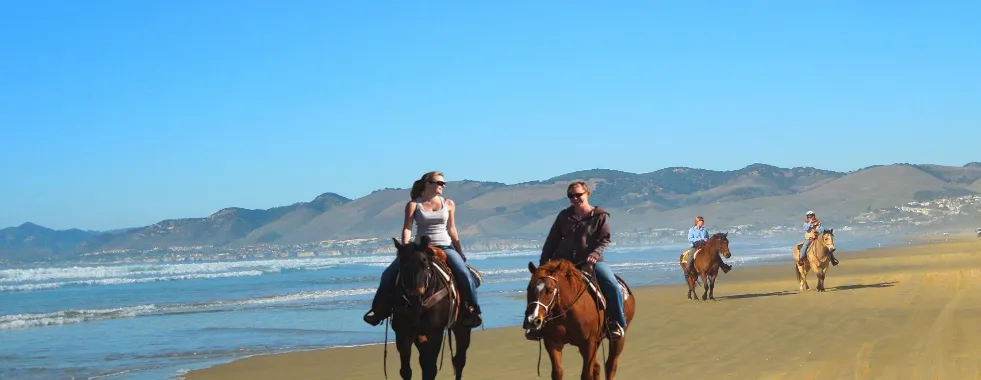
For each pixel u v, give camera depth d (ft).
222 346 60.95
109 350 59.57
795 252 86.94
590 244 33.04
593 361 32.04
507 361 47.26
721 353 46.11
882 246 286.25
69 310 92.17
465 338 36.68
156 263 389.80
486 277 145.89
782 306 70.28
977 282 84.74
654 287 106.73
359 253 583.99
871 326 54.65
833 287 88.89
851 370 38.60
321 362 51.03
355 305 93.45
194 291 130.11
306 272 197.16
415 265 33.14
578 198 33.22
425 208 35.50
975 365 38.19
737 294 86.74
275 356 54.19
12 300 117.39
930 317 57.98
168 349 59.77
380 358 51.80
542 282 30.09
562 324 31.01
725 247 79.51
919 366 38.65
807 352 44.88
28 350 60.03
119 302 110.11
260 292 123.75
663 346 49.80
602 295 32.55
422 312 33.45
